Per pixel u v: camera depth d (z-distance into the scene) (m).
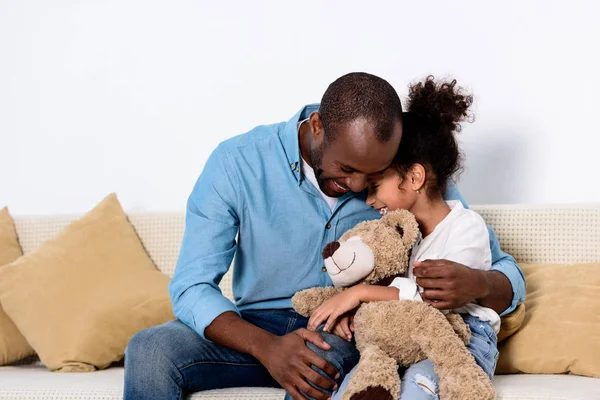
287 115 2.97
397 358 1.79
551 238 2.48
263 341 1.84
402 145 1.95
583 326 2.14
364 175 1.83
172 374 1.89
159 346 1.89
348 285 1.91
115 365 2.61
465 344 1.82
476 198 2.78
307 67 2.96
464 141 2.79
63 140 3.20
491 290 1.91
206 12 3.05
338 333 1.90
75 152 3.18
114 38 3.14
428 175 1.97
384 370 1.69
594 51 2.65
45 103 3.21
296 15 2.96
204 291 1.97
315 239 2.08
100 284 2.56
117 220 2.74
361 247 1.85
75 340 2.45
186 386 1.93
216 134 3.04
